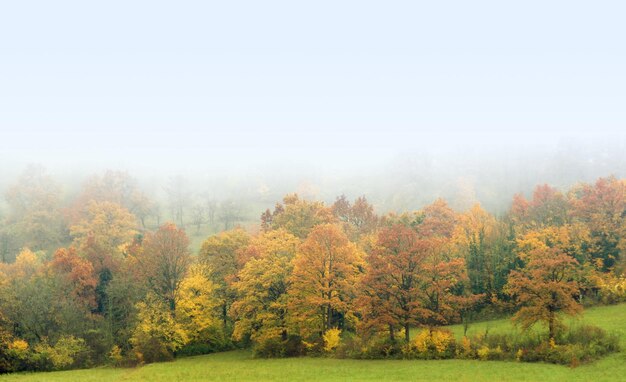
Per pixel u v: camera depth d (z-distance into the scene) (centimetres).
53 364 5269
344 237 6028
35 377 4703
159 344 5606
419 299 4866
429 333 4738
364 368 4416
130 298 6228
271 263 5797
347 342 5141
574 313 4269
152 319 5781
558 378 3650
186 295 5972
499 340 4600
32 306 5600
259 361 5175
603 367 3828
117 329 6162
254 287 5656
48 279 6162
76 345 5512
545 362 4147
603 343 4219
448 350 4641
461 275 5128
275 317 5522
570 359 3997
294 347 5438
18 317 5566
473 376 3866
